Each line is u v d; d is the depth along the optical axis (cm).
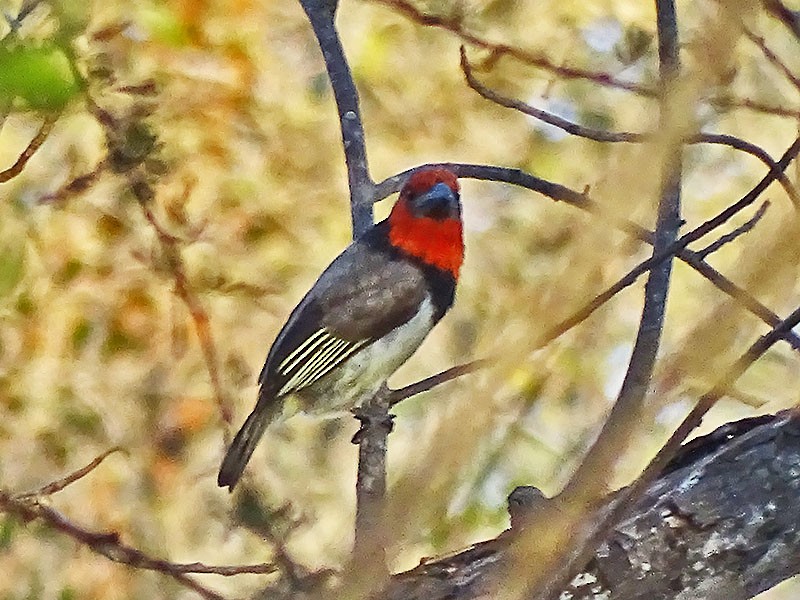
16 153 1148
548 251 1365
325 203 1456
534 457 1015
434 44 1545
